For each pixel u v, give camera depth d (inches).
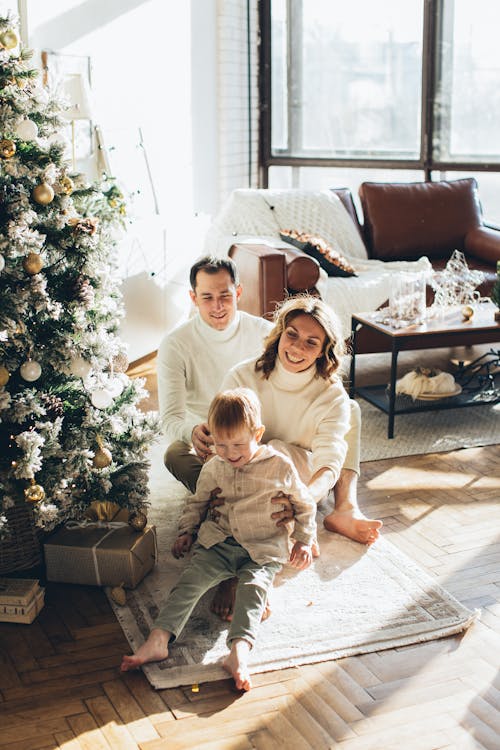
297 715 70.3
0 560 91.0
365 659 77.7
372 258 192.1
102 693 73.4
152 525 95.7
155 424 94.6
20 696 73.0
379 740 67.1
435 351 183.3
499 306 141.9
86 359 83.0
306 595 87.7
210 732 68.3
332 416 95.0
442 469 121.5
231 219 183.2
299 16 232.4
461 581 90.9
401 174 231.6
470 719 69.5
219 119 228.2
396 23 221.0
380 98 228.1
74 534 92.0
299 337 91.8
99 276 87.4
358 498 111.9
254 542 82.8
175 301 183.0
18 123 76.9
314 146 240.2
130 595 88.1
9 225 75.1
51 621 84.2
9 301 76.1
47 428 81.3
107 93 176.7
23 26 148.5
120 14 179.3
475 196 197.3
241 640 75.7
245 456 82.0
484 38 210.2
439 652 78.6
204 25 216.5
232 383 97.3
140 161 192.1
